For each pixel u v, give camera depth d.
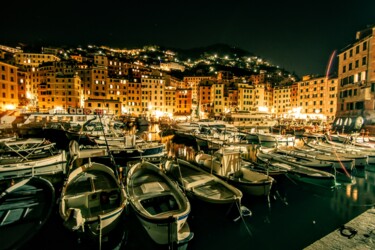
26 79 99.06
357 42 47.31
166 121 79.88
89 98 89.50
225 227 12.54
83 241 10.39
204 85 112.31
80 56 133.75
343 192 18.08
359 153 26.42
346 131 46.97
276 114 122.38
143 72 136.38
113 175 15.59
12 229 10.34
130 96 103.25
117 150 24.84
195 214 13.70
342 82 53.31
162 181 15.49
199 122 62.19
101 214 10.91
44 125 43.97
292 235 12.01
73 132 36.31
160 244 10.66
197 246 11.06
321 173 18.27
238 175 17.73
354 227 9.98
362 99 45.25
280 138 38.41
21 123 44.72
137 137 34.38
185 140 45.62
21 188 13.80
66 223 9.55
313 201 16.25
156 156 26.59
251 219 13.48
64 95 84.88
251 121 74.88
